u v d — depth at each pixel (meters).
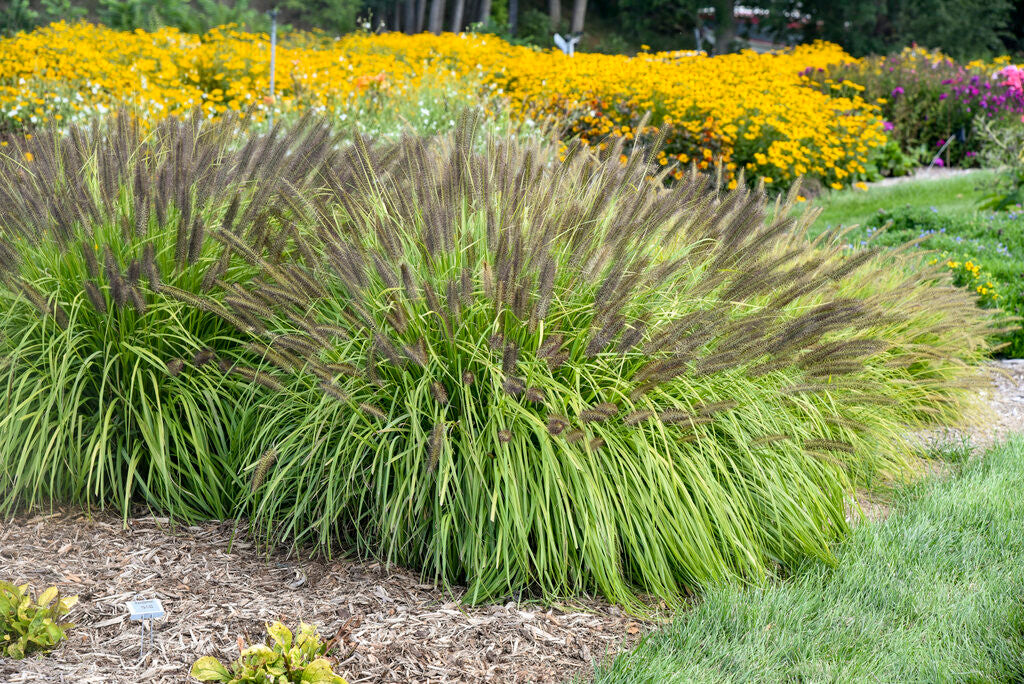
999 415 5.88
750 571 3.58
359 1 28.39
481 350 3.65
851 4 32.97
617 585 3.39
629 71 14.21
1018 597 3.46
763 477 3.69
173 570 3.44
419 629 3.14
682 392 3.79
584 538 3.40
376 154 4.48
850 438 4.29
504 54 19.12
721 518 3.53
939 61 17.53
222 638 2.97
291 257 4.34
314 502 3.75
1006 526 4.05
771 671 2.91
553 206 4.03
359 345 3.81
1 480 3.79
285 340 3.48
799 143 12.00
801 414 4.17
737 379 3.91
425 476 3.50
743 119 11.91
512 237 3.79
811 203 11.89
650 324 3.86
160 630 2.99
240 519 3.94
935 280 6.79
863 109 15.61
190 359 4.13
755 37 42.31
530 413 3.58
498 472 3.40
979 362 5.98
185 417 4.07
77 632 2.93
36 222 4.03
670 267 3.74
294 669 2.56
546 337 3.72
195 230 3.82
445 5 38.03
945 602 3.40
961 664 3.01
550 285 3.48
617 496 3.55
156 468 3.97
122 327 3.93
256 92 12.71
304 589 3.38
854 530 3.97
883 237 9.66
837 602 3.38
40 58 12.32
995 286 7.61
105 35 14.17
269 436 3.85
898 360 4.80
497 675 2.89
